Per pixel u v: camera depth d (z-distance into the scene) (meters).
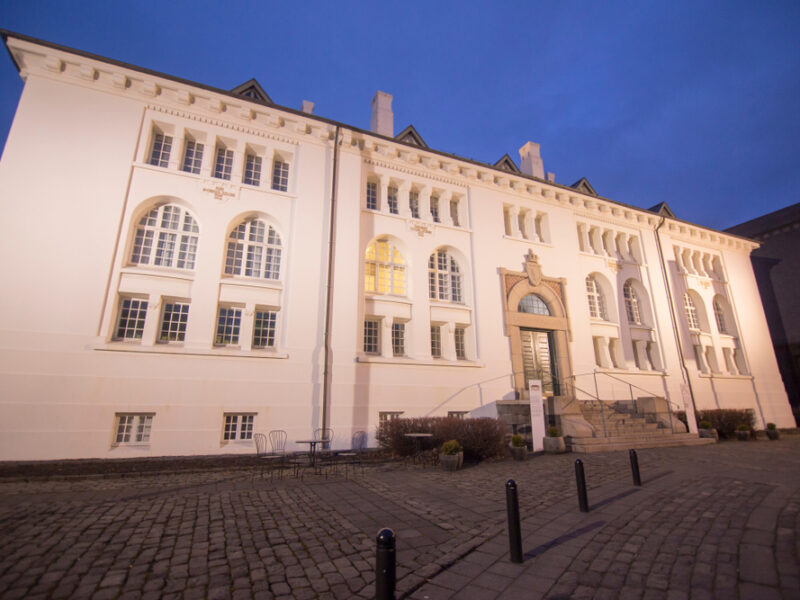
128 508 6.33
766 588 3.64
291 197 14.62
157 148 13.62
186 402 11.58
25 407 10.09
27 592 3.66
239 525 5.58
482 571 4.25
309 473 9.70
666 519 5.78
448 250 17.78
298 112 14.92
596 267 20.95
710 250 25.45
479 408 15.91
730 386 22.66
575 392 18.00
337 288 14.38
